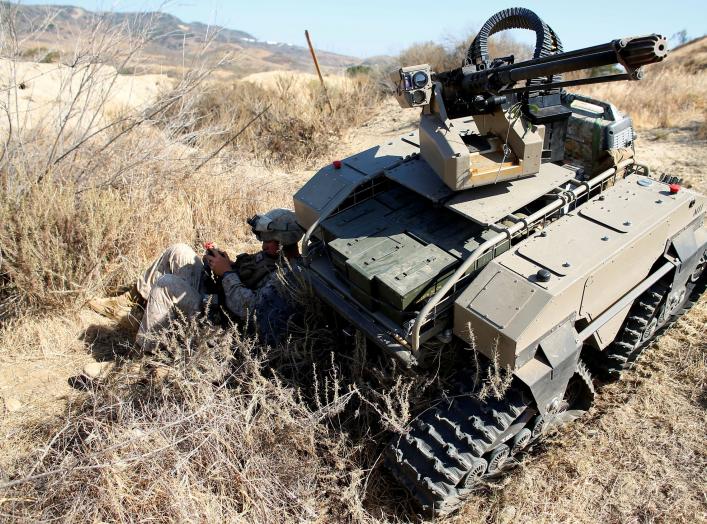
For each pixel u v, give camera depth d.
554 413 3.22
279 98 10.09
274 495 2.91
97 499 2.71
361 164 3.89
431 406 2.98
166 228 5.29
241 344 3.30
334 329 3.81
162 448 2.72
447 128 3.18
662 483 3.12
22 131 5.10
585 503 3.04
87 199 4.48
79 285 4.30
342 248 3.28
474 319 2.76
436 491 2.72
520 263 2.92
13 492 2.84
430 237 3.26
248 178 6.83
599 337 3.22
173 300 3.83
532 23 3.32
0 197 4.19
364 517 2.94
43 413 3.49
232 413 3.11
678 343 4.17
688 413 3.56
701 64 17.39
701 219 3.73
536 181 3.44
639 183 3.56
